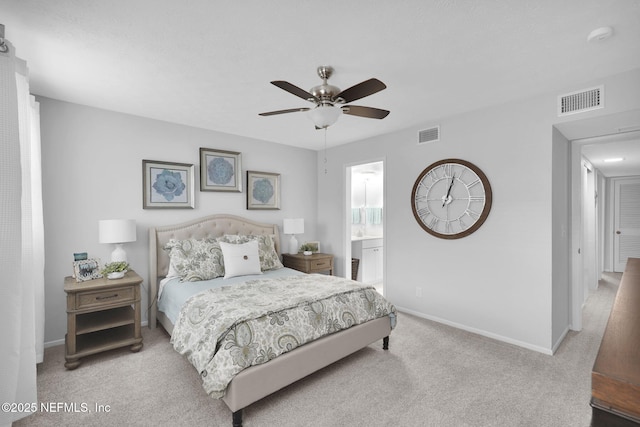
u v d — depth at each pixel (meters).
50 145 2.97
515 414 2.00
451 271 3.51
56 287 3.00
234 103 3.09
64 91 2.79
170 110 3.30
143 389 2.26
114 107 3.21
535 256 2.89
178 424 1.90
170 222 3.72
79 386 2.30
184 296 2.76
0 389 1.56
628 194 6.48
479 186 3.24
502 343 3.07
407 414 2.00
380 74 2.42
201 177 3.96
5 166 1.59
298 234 5.06
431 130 3.65
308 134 4.26
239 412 1.86
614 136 3.14
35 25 1.79
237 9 1.65
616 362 0.70
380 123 3.71
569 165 3.40
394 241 4.08
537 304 2.89
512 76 2.46
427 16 1.71
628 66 2.30
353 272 5.50
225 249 3.45
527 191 2.93
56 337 2.99
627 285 1.47
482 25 1.79
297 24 1.79
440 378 2.43
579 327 3.40
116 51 2.10
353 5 1.62
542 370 2.55
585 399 2.15
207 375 1.91
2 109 1.59
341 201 4.89
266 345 2.04
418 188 3.77
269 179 4.64
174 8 1.64
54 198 2.99
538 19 1.73
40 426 1.87
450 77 2.48
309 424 1.91
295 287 2.86
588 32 1.86
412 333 3.32
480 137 3.24
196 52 2.11
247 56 2.16
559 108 2.72
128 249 3.42
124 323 2.77
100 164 3.25
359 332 2.64
